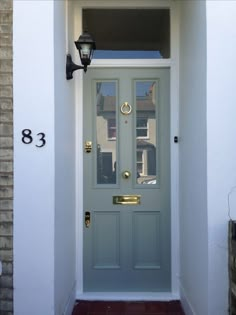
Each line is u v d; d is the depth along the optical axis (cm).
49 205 282
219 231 278
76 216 402
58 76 301
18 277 282
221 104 279
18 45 282
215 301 277
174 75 403
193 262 328
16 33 282
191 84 334
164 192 409
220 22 278
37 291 282
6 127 287
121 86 411
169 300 395
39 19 282
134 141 410
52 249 282
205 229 285
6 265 284
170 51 405
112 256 410
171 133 404
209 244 278
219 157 278
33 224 283
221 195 278
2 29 288
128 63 409
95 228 409
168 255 407
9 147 287
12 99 286
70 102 363
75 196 399
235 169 278
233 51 278
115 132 411
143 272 409
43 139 282
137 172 411
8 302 284
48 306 281
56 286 290
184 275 373
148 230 409
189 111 343
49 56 282
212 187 278
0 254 285
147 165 410
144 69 411
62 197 317
